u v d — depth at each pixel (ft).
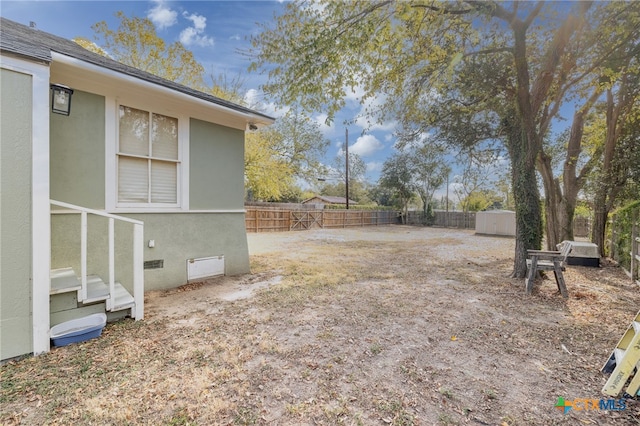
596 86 19.19
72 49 12.89
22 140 7.88
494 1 14.89
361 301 13.58
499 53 18.30
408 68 17.38
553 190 27.25
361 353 8.66
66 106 10.37
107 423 5.62
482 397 6.67
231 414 5.95
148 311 11.89
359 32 14.76
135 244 10.82
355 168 104.27
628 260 20.11
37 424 5.56
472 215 67.92
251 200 73.92
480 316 11.84
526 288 15.31
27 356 7.96
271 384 7.02
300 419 5.87
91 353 8.29
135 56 41.52
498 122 21.84
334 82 16.58
